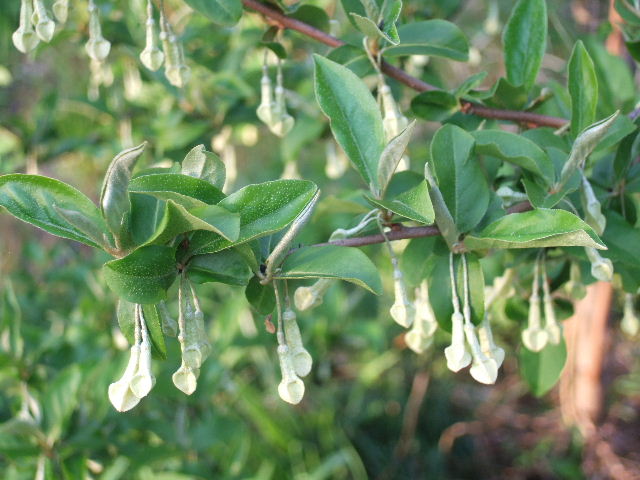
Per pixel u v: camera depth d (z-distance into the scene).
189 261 0.28
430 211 0.28
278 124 0.37
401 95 0.45
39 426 0.40
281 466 0.66
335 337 0.65
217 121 0.50
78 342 0.51
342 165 0.52
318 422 0.76
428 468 0.78
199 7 0.34
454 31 0.35
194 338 0.27
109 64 0.56
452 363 0.30
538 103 0.37
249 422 0.72
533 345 0.34
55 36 0.50
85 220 0.26
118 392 0.27
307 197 0.27
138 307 0.27
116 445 0.44
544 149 0.33
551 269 0.38
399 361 0.84
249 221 0.27
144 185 0.27
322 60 0.31
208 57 0.54
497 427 0.82
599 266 0.32
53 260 0.71
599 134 0.30
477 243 0.29
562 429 0.72
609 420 0.74
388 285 0.70
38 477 0.39
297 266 0.28
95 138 0.57
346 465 0.75
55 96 0.55
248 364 0.78
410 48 0.35
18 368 0.44
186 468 0.49
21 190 0.27
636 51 0.37
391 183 0.36
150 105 0.58
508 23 0.36
